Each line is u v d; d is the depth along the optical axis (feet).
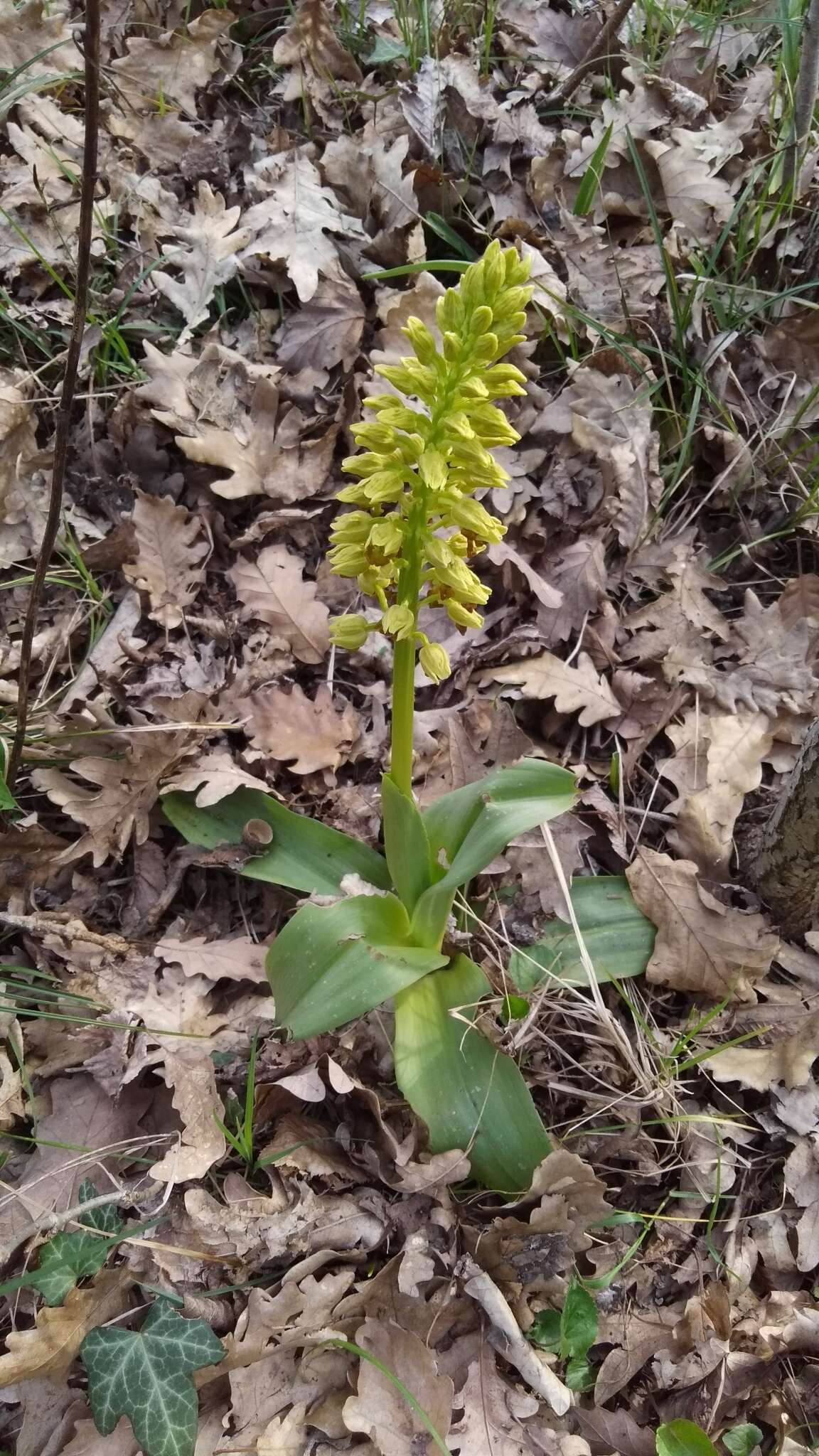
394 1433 0.92
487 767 1.26
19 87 1.58
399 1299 0.97
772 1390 0.99
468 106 1.63
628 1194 1.08
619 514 1.42
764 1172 1.10
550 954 1.15
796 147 1.53
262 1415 0.93
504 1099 1.00
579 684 1.32
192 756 1.20
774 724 1.33
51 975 1.10
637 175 1.67
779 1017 1.14
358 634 0.94
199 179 1.62
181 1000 1.09
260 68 1.71
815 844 1.08
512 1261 1.00
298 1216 0.99
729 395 1.52
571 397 1.47
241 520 1.42
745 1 1.97
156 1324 0.93
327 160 1.56
